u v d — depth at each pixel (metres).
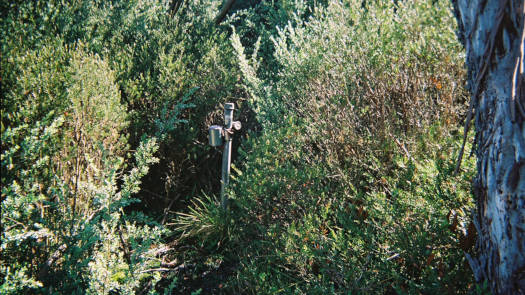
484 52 1.59
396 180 2.65
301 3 5.54
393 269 2.14
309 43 4.25
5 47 3.19
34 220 2.50
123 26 4.96
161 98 4.17
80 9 4.52
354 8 4.07
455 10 1.76
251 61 5.18
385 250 2.33
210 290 3.03
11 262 2.37
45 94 3.02
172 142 4.10
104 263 2.44
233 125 3.33
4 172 2.46
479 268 1.84
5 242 2.16
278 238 2.91
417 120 3.11
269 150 3.31
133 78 4.42
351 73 3.64
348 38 3.84
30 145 2.40
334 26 4.06
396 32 3.66
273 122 3.95
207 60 4.57
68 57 3.62
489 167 1.66
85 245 2.48
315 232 2.70
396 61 3.51
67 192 2.62
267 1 6.30
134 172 2.91
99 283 2.31
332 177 3.10
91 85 3.40
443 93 3.28
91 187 2.73
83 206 2.88
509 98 1.54
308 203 2.95
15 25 3.65
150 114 4.16
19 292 2.13
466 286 1.96
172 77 4.29
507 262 1.63
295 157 3.25
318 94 3.57
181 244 3.56
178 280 3.13
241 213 3.35
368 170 3.04
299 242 2.62
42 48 3.53
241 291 2.78
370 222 2.42
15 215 2.23
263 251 3.06
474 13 1.60
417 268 2.24
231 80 4.54
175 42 4.85
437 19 3.52
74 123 3.03
